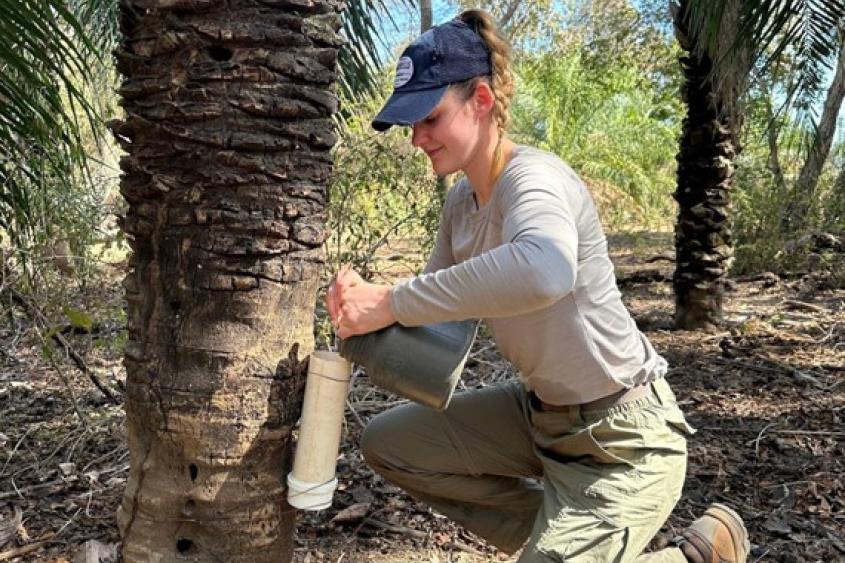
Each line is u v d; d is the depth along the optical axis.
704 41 4.88
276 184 1.92
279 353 1.96
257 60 1.86
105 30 4.86
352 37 5.30
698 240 6.40
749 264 9.12
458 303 1.74
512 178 1.86
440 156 1.96
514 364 2.09
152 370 1.95
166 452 1.96
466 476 2.38
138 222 1.96
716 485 3.49
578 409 2.05
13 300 4.29
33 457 3.79
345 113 5.14
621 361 2.01
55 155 3.63
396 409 2.40
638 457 2.03
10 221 3.73
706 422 4.31
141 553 2.00
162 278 1.94
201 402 1.92
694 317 6.49
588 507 2.00
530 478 2.47
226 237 1.89
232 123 1.88
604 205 12.78
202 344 1.91
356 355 1.93
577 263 1.88
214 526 1.96
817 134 5.54
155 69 1.90
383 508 3.21
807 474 3.61
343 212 4.89
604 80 14.23
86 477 3.49
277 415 1.97
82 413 4.00
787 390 4.85
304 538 2.99
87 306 4.78
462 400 2.34
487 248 1.98
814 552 2.93
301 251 1.98
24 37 2.80
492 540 2.47
